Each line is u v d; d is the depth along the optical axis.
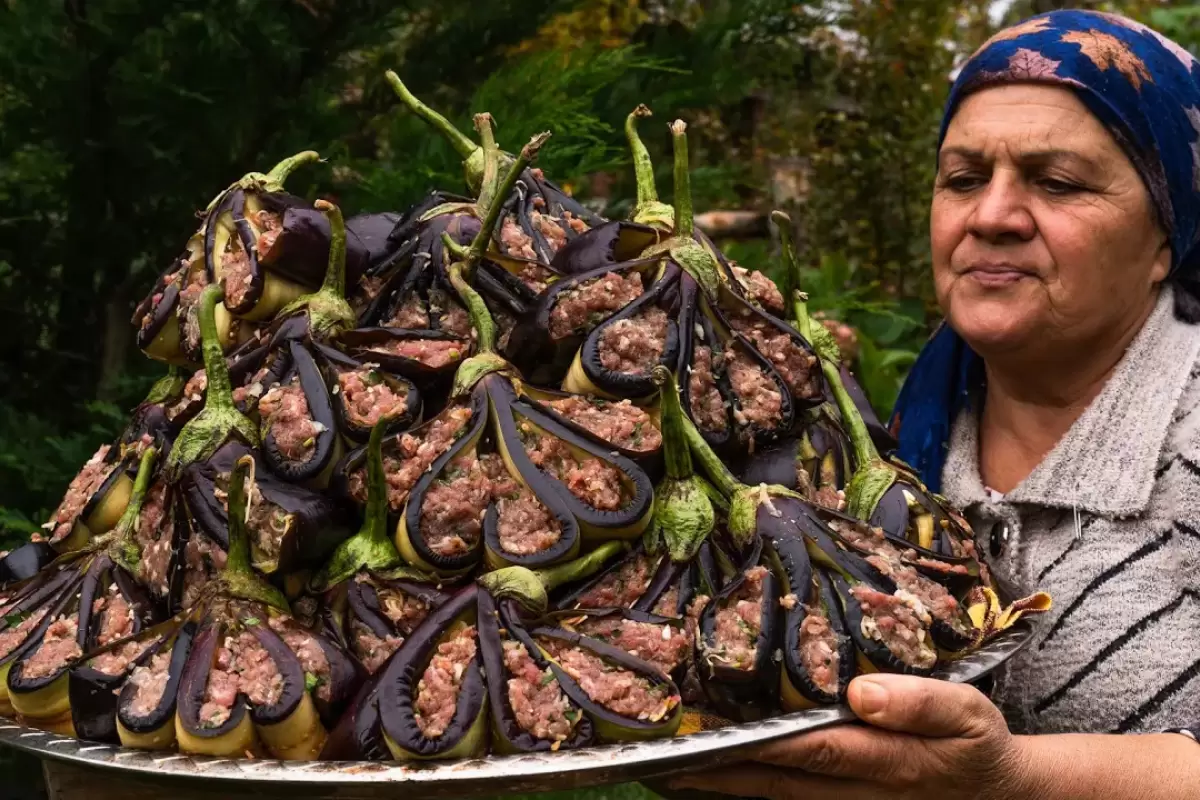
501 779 0.86
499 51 2.74
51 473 2.19
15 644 1.07
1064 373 1.44
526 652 0.94
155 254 2.46
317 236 1.17
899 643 1.01
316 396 1.08
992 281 1.39
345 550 1.04
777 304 1.29
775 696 0.98
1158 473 1.35
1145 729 1.34
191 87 2.24
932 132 4.29
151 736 0.93
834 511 1.08
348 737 0.91
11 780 2.13
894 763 1.00
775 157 4.97
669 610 1.02
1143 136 1.31
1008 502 1.46
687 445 1.06
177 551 1.07
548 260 1.23
